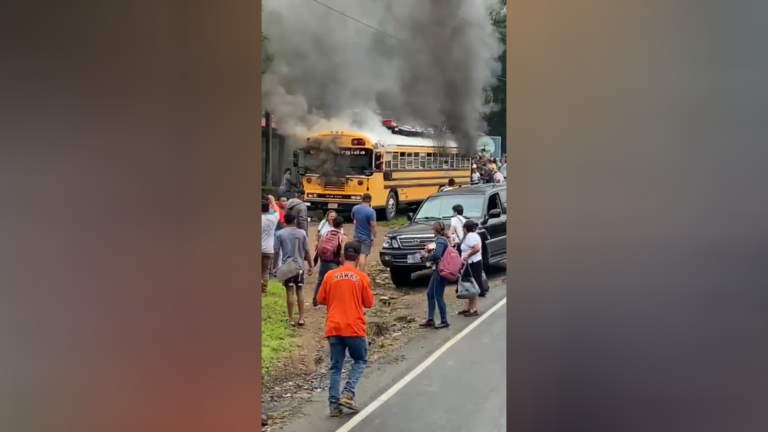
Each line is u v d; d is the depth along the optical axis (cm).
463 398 257
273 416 258
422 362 261
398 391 259
